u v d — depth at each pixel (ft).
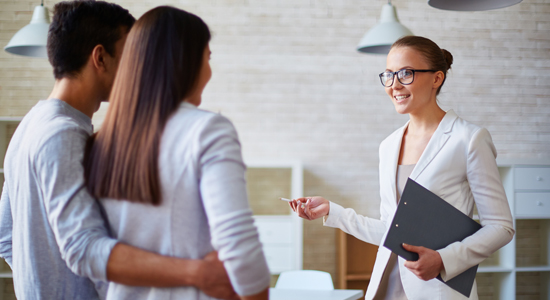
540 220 13.84
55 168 2.82
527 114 14.03
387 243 4.53
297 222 12.07
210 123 2.53
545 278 13.70
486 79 13.96
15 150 3.45
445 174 5.07
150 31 2.74
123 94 2.74
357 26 13.70
